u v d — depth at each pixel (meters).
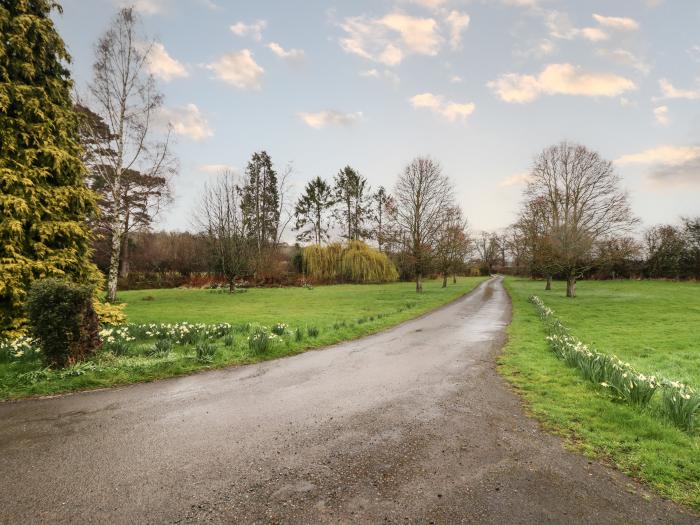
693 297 29.05
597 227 31.33
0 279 10.14
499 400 6.46
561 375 7.93
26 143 11.62
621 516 3.30
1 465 4.10
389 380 7.66
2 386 6.65
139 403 6.17
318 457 4.34
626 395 6.12
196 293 32.69
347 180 72.94
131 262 49.16
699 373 8.41
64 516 3.23
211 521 3.17
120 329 11.32
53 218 12.11
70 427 5.17
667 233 56.81
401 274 59.62
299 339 11.41
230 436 4.90
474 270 91.00
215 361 8.90
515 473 4.03
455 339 12.52
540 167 38.94
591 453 4.50
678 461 4.28
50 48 12.79
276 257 48.97
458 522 3.18
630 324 16.27
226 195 37.19
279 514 3.27
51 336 7.40
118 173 21.83
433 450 4.55
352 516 3.25
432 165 38.88
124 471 3.99
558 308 22.59
